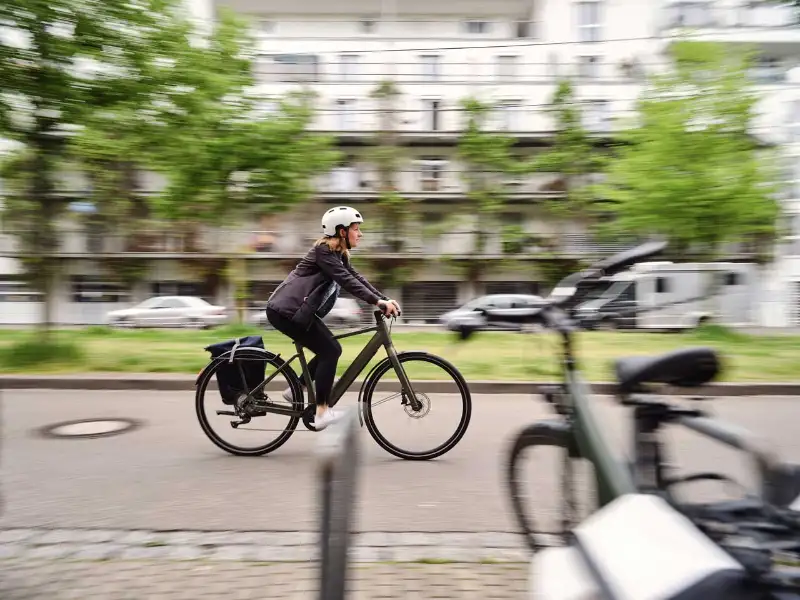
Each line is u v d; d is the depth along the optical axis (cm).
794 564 163
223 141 1520
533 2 3378
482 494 398
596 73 3328
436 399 469
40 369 852
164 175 1555
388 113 3123
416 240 3206
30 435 552
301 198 1734
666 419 223
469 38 3375
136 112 984
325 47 3338
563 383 243
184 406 675
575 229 3120
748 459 209
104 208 2550
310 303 443
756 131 1831
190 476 437
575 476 245
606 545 138
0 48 852
